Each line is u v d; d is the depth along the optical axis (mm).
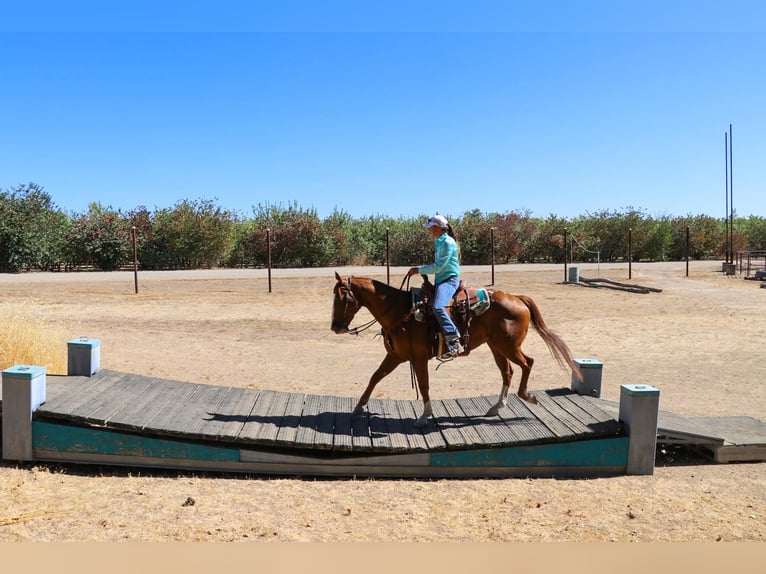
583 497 6094
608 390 10578
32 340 10438
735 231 51969
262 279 29984
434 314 6977
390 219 45281
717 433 7625
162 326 16594
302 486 6289
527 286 28094
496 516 5578
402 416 7637
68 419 6508
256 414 7320
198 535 5020
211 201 38844
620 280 31484
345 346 14641
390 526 5309
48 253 34844
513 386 10883
